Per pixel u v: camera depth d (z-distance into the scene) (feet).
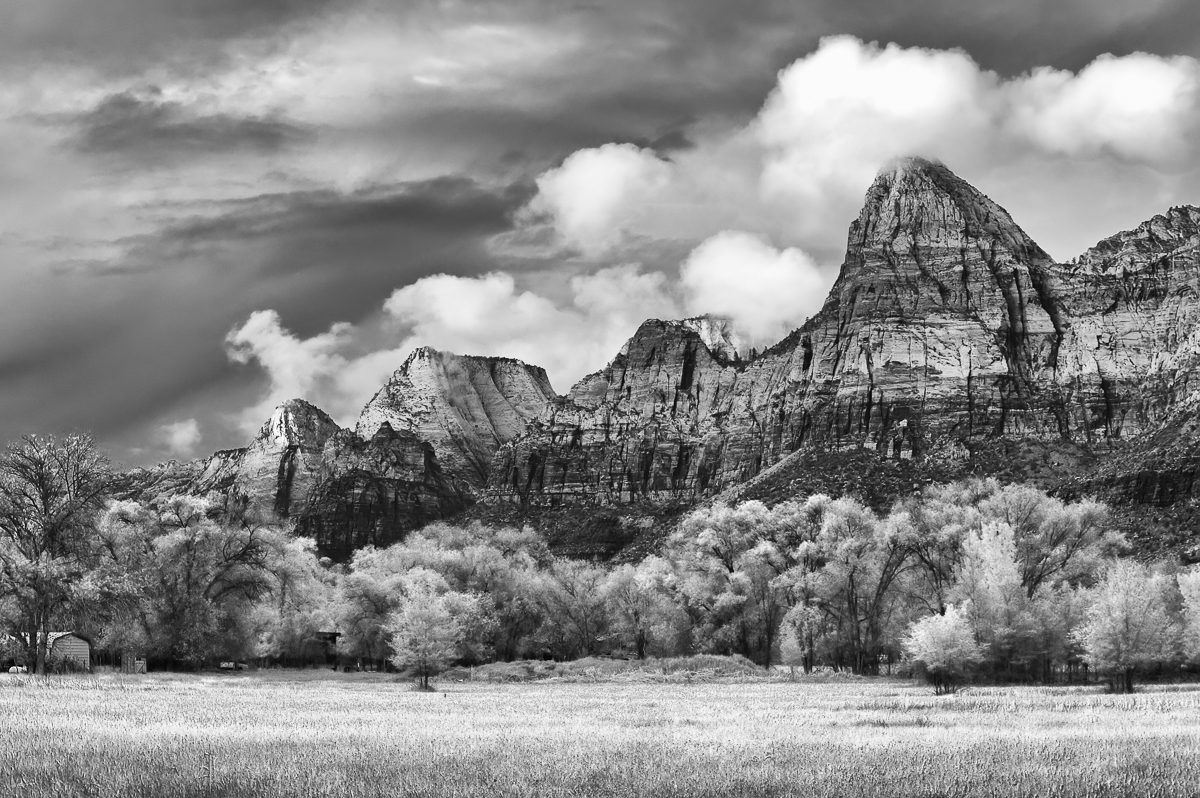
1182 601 444.96
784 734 219.82
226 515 513.04
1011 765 176.35
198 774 166.09
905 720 253.85
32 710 251.39
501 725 238.07
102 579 414.82
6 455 423.23
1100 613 368.27
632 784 165.07
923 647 381.60
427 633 431.02
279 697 322.75
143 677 419.33
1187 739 204.44
